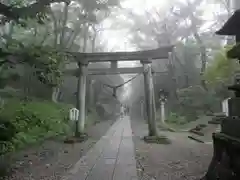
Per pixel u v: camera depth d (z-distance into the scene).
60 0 4.83
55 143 9.28
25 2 8.41
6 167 5.32
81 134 10.43
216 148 4.15
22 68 13.24
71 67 21.64
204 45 20.19
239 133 3.31
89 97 24.92
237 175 3.19
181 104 20.69
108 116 27.61
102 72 11.26
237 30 3.81
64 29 15.15
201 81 19.95
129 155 7.24
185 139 11.05
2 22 5.09
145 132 14.17
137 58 10.57
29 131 8.45
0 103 9.35
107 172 5.24
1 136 5.13
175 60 23.95
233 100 3.71
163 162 6.24
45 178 4.80
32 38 14.63
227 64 15.66
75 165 5.94
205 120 15.87
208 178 4.28
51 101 13.44
